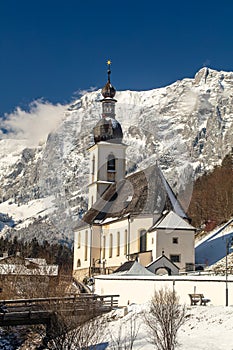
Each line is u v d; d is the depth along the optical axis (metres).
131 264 58.97
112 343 33.78
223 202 99.62
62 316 34.34
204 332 34.44
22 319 38.56
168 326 30.89
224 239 82.06
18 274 54.59
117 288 51.03
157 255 65.44
